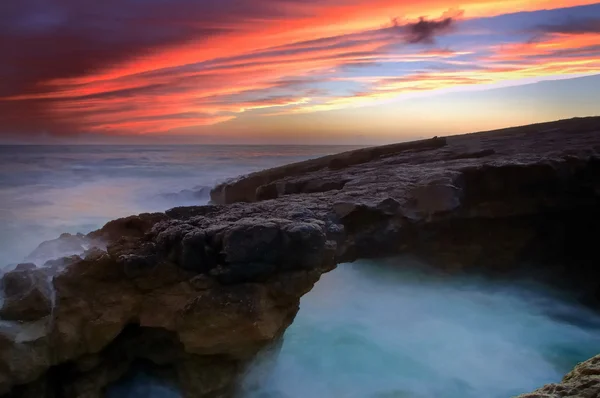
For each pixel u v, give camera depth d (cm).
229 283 592
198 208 780
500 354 859
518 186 960
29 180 2706
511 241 1038
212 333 577
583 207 1027
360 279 1038
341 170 1241
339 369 795
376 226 827
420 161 1251
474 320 976
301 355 822
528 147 1223
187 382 631
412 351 855
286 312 628
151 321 608
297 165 1431
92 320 587
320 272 631
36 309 559
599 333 944
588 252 1091
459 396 734
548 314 1013
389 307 995
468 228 1011
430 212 848
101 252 625
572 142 1236
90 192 2227
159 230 673
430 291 1023
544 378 786
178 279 618
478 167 958
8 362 526
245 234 587
